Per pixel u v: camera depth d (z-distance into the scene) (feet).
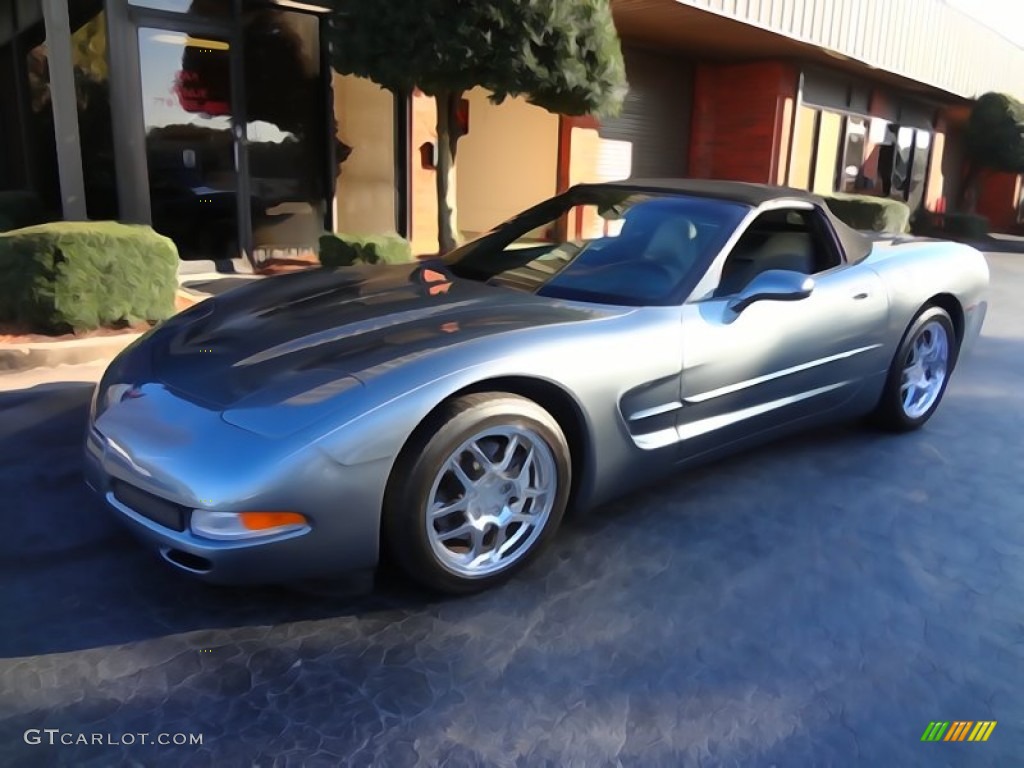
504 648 7.81
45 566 8.98
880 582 9.33
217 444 7.41
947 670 7.77
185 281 25.43
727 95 47.32
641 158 44.37
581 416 9.07
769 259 11.75
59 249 16.67
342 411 7.52
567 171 39.34
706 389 10.34
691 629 8.25
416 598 8.61
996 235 74.84
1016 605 8.96
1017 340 23.67
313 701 6.97
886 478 12.38
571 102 21.01
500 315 9.47
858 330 12.48
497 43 18.95
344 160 30.17
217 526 7.25
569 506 9.61
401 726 6.71
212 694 7.01
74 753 6.28
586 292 10.62
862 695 7.36
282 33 27.94
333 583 8.17
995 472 12.76
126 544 9.52
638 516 10.77
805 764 6.49
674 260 10.93
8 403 13.85
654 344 9.66
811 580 9.31
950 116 70.03
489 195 43.06
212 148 26.96
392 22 18.93
